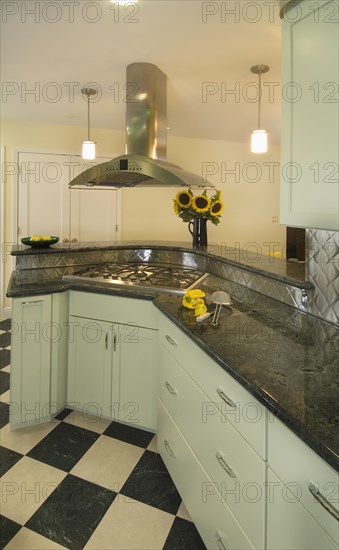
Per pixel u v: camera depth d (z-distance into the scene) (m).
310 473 0.79
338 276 1.42
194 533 1.47
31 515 1.54
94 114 3.67
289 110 1.28
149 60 2.36
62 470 1.81
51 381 2.16
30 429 2.14
